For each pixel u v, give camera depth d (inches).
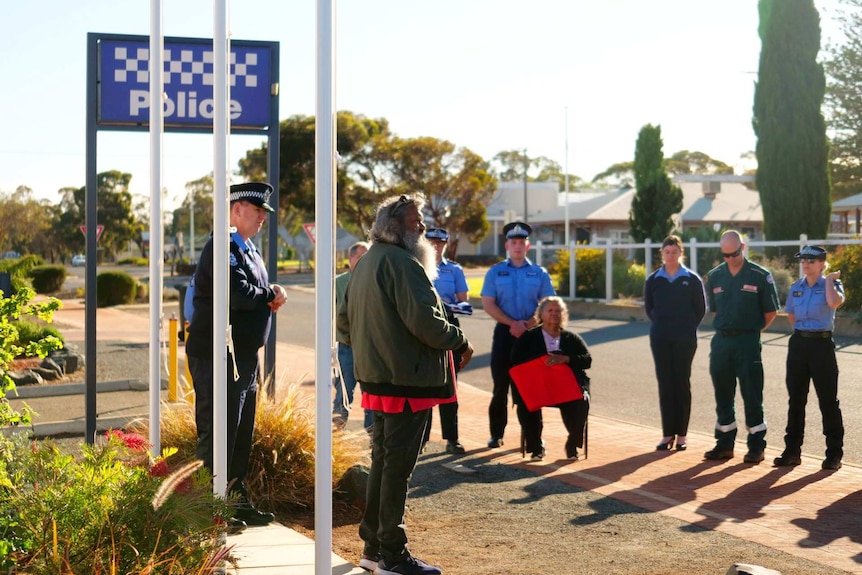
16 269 610.2
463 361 203.2
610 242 1205.7
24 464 153.6
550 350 347.6
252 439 247.1
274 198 331.6
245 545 217.2
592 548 229.6
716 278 347.6
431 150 2536.9
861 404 464.4
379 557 202.2
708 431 411.5
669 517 261.6
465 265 2832.2
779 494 290.4
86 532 141.0
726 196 2251.5
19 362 539.8
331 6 147.7
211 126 322.7
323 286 150.3
